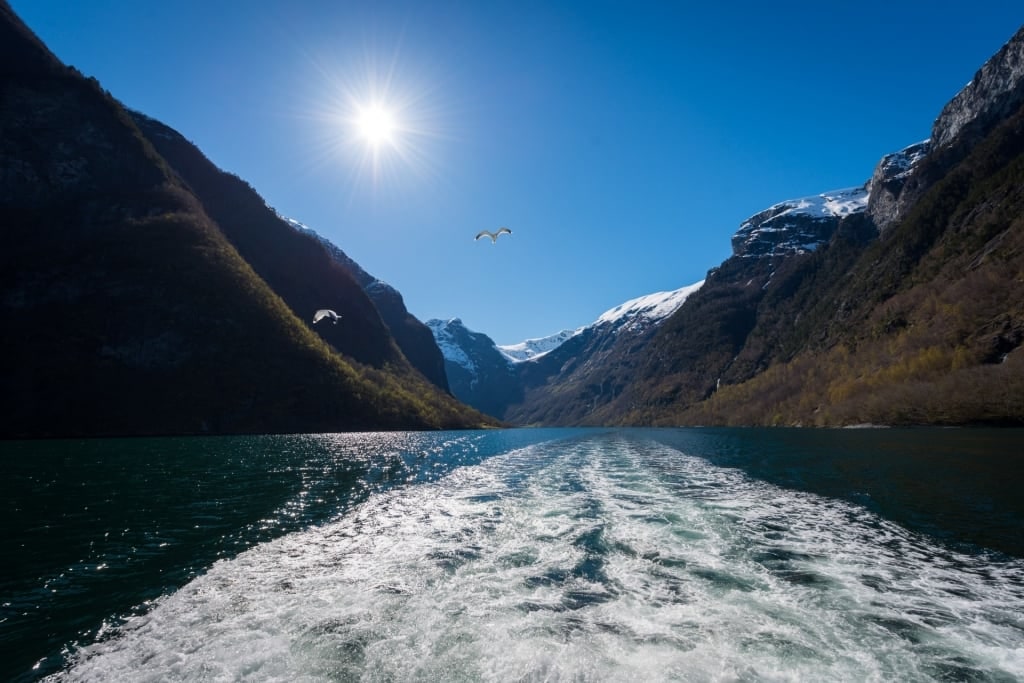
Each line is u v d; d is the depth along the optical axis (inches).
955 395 3166.8
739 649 358.0
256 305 4768.7
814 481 1170.6
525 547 627.2
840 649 357.1
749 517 782.5
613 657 348.2
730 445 2536.9
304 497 1031.6
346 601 459.5
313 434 4094.5
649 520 768.9
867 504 882.8
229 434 3853.3
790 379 6161.4
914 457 1596.9
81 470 1502.2
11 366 3494.1
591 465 1659.7
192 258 4726.9
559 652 355.6
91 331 3828.7
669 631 387.9
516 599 456.8
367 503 958.4
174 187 5871.1
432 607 441.1
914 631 386.0
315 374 4694.9
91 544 678.5
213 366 4106.8
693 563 554.6
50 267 4037.9
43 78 5378.9
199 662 354.3
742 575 514.9
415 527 746.8
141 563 593.0
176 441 3021.7
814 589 474.6
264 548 646.5
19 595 493.7
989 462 1422.2
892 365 4197.8
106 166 5388.8
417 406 5831.7
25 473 1423.5
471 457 2025.1
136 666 352.5
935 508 840.3
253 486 1190.3
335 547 644.7
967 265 4995.1
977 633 382.3
